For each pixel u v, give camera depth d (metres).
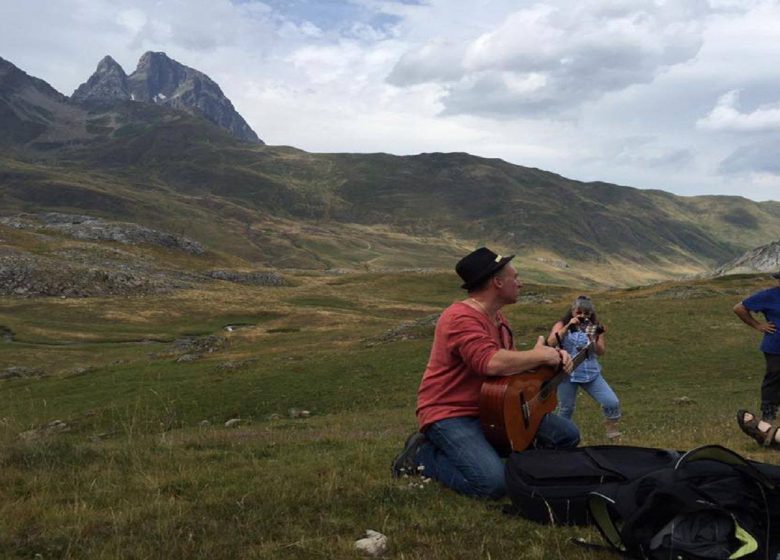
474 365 6.12
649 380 31.80
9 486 6.80
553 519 5.31
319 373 38.84
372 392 33.81
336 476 7.01
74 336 90.31
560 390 11.98
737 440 10.18
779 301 10.91
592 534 5.11
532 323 51.78
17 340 85.25
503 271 6.34
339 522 5.47
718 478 4.48
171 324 107.88
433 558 4.65
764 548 4.05
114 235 186.62
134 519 5.54
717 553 3.98
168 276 155.00
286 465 8.34
